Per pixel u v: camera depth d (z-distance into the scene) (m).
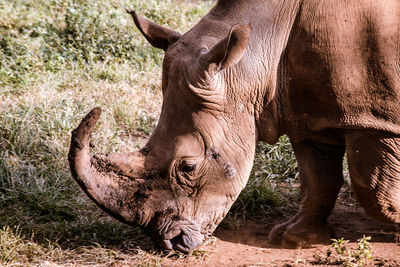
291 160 19.11
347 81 12.85
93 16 27.34
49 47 25.92
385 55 12.70
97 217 15.57
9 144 18.47
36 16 29.58
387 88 12.84
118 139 19.33
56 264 13.17
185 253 13.44
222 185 13.17
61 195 16.44
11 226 14.86
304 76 13.15
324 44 12.81
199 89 12.48
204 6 33.41
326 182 14.51
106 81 23.56
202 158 12.96
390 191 13.34
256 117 13.41
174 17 29.91
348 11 12.76
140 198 12.95
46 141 18.61
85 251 13.89
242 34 11.73
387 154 13.15
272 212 16.55
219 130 12.95
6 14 29.39
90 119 12.28
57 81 23.31
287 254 14.16
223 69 12.57
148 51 26.48
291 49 13.20
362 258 13.12
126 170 12.88
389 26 12.62
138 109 21.77
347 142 13.41
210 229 13.45
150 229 13.24
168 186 13.02
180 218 13.13
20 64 24.22
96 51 26.03
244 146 13.22
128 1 30.66
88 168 12.62
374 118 13.08
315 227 14.59
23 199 16.25
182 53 12.88
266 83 13.19
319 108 13.44
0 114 19.80
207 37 12.92
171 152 12.86
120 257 13.73
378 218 13.84
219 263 13.51
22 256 13.43
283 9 13.20
